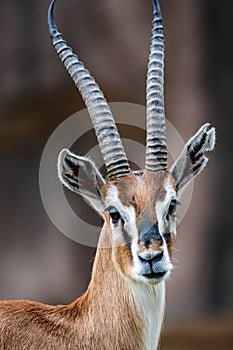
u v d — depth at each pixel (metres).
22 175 18.84
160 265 6.26
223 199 18.81
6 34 17.83
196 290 18.70
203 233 18.86
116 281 6.63
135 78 18.42
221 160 18.75
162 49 7.07
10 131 18.42
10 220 18.95
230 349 15.20
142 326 6.64
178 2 18.50
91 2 18.06
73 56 7.10
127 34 18.27
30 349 6.55
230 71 18.75
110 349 6.61
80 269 18.98
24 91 18.06
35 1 17.80
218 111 18.77
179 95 18.75
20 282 18.83
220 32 18.66
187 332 16.20
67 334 6.64
